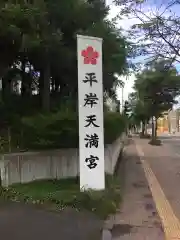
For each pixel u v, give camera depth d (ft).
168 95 133.80
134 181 49.42
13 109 43.16
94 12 43.16
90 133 33.50
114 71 50.19
